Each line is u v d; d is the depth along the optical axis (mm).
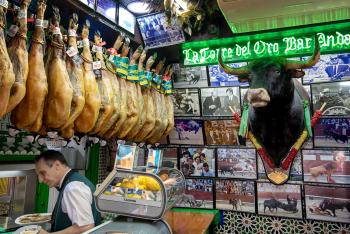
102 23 2223
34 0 1732
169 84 3133
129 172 1818
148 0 2488
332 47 2725
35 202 2533
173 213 3107
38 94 1484
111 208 1801
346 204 2836
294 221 3023
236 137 3248
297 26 2691
